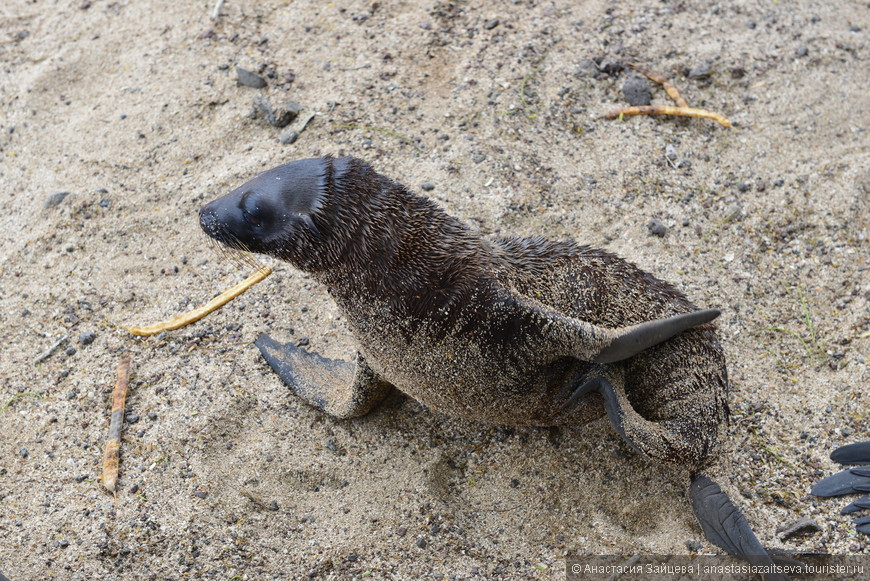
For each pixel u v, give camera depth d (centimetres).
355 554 198
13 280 230
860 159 241
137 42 267
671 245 231
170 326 222
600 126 247
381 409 216
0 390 215
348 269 195
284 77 257
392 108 250
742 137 246
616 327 200
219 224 194
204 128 250
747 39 263
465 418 208
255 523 201
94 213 238
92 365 218
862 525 196
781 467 204
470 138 244
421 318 195
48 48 268
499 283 195
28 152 249
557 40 262
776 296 225
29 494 204
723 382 203
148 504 202
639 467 207
